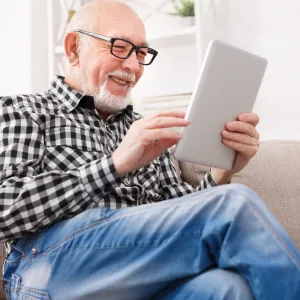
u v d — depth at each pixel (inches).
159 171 56.0
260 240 26.8
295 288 25.0
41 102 48.4
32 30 96.7
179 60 92.6
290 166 58.4
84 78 53.0
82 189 37.1
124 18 53.5
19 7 103.7
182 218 29.9
